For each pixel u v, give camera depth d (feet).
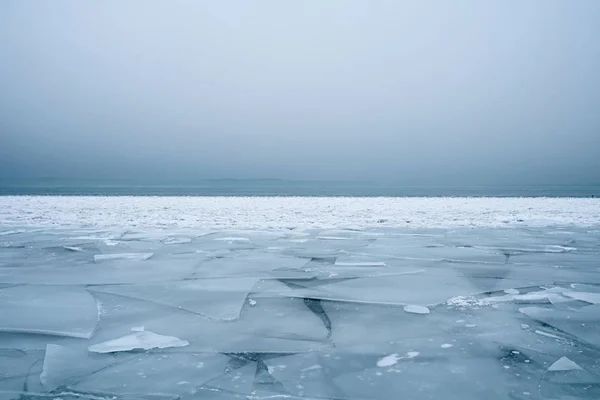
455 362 12.28
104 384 10.99
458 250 30.63
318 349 13.24
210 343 13.69
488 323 15.49
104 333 14.64
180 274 23.12
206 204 83.71
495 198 112.06
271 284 21.04
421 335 14.37
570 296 18.62
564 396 10.35
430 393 10.51
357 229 42.98
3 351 13.21
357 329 14.96
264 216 57.26
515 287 20.44
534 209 69.82
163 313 16.66
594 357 12.62
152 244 33.30
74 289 20.13
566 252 29.94
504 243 33.91
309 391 10.63
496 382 11.07
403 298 18.57
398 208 72.90
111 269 24.38
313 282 21.39
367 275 22.84
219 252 29.76
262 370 11.82
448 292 19.49
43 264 25.85
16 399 10.25
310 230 42.14
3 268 24.77
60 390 10.69
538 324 15.37
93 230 41.78
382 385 10.93
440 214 60.54
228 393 10.52
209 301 18.16
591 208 72.02
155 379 11.27
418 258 27.63
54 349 13.20
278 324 15.46
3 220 51.16
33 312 16.75
